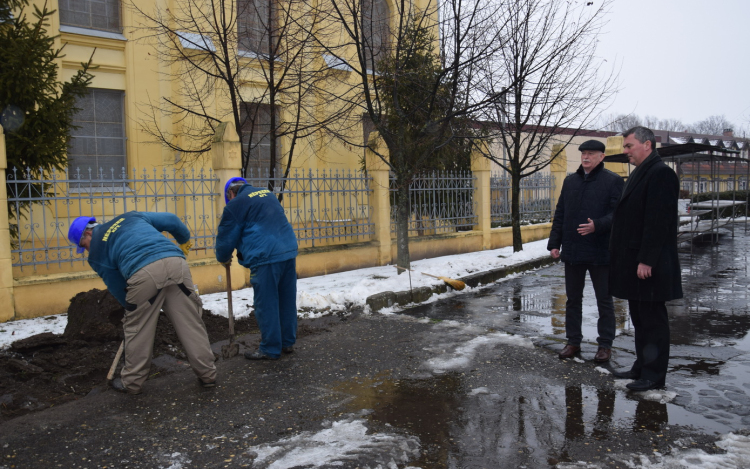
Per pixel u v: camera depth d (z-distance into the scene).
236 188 5.27
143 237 4.20
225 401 4.07
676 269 4.07
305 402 4.02
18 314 6.29
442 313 6.98
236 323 6.20
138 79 10.70
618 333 5.86
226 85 11.27
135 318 4.18
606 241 4.82
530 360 4.94
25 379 4.44
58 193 9.20
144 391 4.32
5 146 6.30
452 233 12.02
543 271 10.61
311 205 9.38
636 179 4.21
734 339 5.48
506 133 11.65
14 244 7.45
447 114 8.65
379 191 10.25
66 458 3.23
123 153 10.83
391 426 3.56
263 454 3.20
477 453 3.17
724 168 27.00
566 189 5.07
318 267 9.36
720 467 2.95
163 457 3.20
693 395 4.00
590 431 3.45
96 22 10.36
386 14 12.05
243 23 11.40
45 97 6.98
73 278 6.70
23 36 6.82
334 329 6.18
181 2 10.89
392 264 10.59
